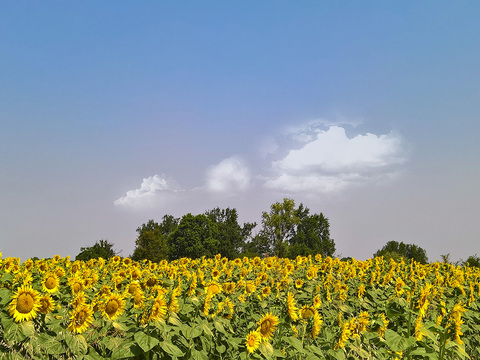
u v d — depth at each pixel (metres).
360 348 6.10
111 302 5.82
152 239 65.00
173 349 5.12
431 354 6.06
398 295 7.59
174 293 5.98
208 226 83.75
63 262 13.17
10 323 5.12
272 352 5.46
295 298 9.60
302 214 92.94
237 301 8.78
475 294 11.59
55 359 5.34
